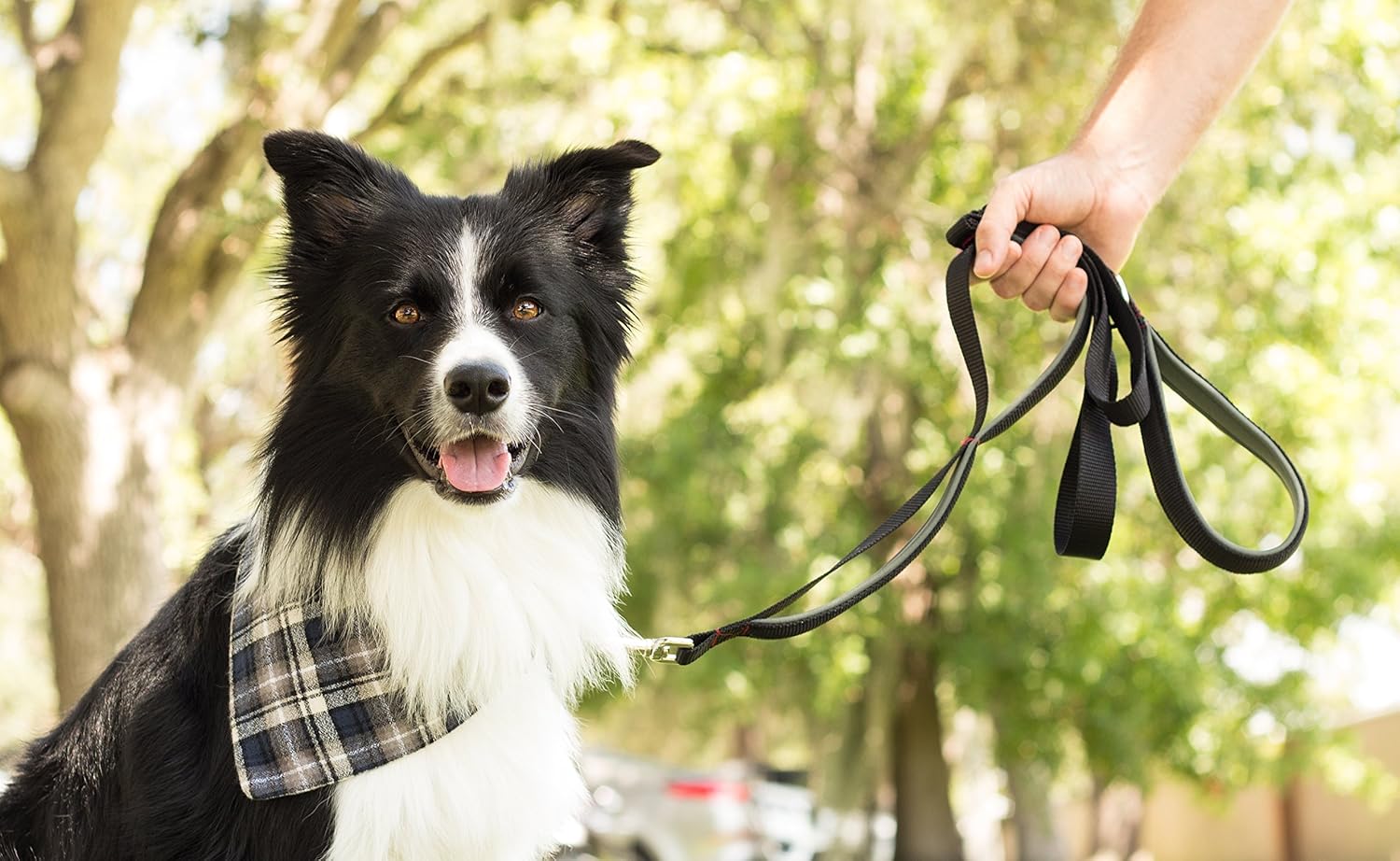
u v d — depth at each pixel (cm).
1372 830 1894
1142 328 333
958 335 331
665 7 1188
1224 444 1307
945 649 1447
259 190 895
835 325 1316
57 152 894
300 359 353
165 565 948
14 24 1229
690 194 1277
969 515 1361
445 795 321
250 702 319
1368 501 1423
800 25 1326
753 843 1380
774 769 1616
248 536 342
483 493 327
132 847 326
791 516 1480
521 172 376
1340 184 1343
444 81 1180
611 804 1370
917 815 1620
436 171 1162
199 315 958
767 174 1349
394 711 323
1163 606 1388
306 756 315
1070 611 1374
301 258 356
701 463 1443
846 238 1413
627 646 355
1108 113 343
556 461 351
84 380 908
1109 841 2316
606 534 362
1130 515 1402
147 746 327
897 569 334
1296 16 1223
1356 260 1334
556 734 341
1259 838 2159
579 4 1116
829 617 334
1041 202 330
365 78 1296
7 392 888
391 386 335
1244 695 1455
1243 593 1428
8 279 892
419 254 344
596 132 1130
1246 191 1334
